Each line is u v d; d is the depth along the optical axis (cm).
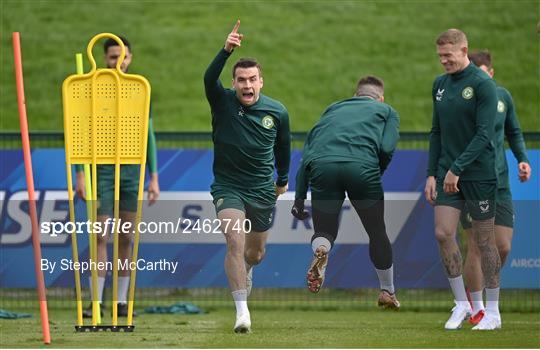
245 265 2634
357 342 2348
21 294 3681
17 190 3544
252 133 2600
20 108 2264
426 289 3556
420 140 3694
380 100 2791
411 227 3522
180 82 7244
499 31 7725
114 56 3081
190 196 3541
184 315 3381
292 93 7056
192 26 7950
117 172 2403
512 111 3022
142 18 8012
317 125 2734
